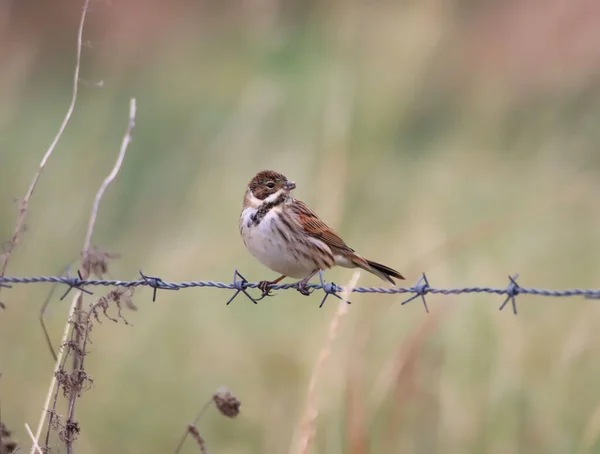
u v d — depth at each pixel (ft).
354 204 47.24
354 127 49.60
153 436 35.12
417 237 40.32
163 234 46.62
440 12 57.06
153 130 60.39
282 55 63.05
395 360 30.83
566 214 47.24
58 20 74.13
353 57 54.75
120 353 37.29
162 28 72.69
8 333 37.60
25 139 59.77
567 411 33.22
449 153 51.96
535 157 51.60
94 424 34.65
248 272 41.42
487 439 32.19
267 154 47.44
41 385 35.58
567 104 58.18
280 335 37.68
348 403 30.09
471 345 34.53
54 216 44.42
